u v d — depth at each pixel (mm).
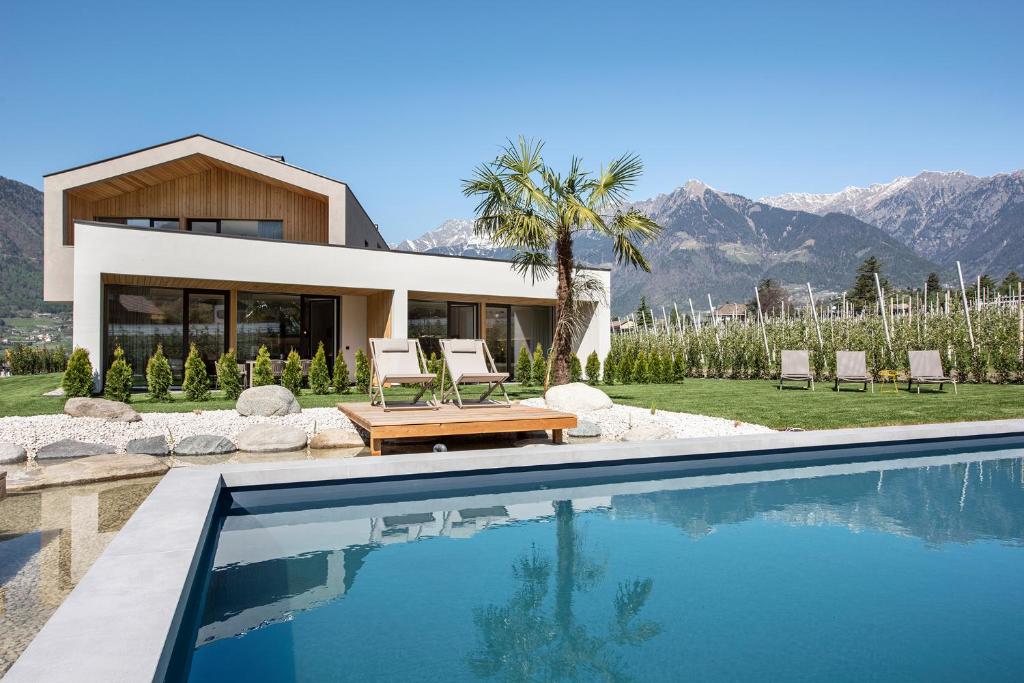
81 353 10141
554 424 6594
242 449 7199
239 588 3207
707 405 10656
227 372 11039
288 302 14938
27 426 7797
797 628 2756
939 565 3537
